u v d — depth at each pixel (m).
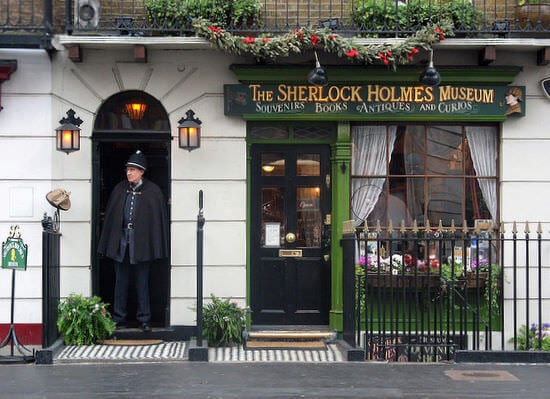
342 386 7.53
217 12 9.37
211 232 9.67
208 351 8.88
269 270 9.95
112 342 9.30
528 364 8.56
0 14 9.72
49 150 9.52
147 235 9.42
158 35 9.50
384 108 9.66
